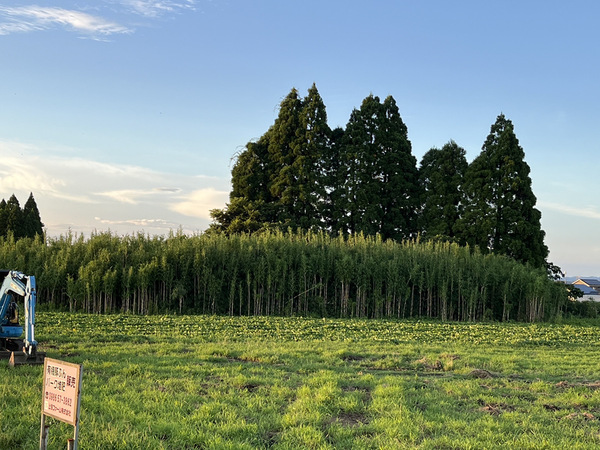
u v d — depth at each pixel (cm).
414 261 4884
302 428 1119
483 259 5069
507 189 5859
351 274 4659
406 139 6956
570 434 1167
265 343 2559
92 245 4503
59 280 4278
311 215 6225
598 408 1434
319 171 6412
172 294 4316
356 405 1314
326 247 4975
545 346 2912
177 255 4491
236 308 4597
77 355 1959
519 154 5928
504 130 5959
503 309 5009
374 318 4716
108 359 1894
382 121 6706
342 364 2023
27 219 6988
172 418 1159
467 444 1048
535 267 5719
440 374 1889
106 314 3950
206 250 4544
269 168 6438
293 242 4875
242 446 988
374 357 2248
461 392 1532
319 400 1342
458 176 6319
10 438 974
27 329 1736
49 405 816
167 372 1688
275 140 6406
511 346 2869
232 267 4534
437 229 6159
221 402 1318
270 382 1580
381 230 6444
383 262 4772
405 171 6750
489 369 2022
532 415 1314
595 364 2228
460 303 4966
